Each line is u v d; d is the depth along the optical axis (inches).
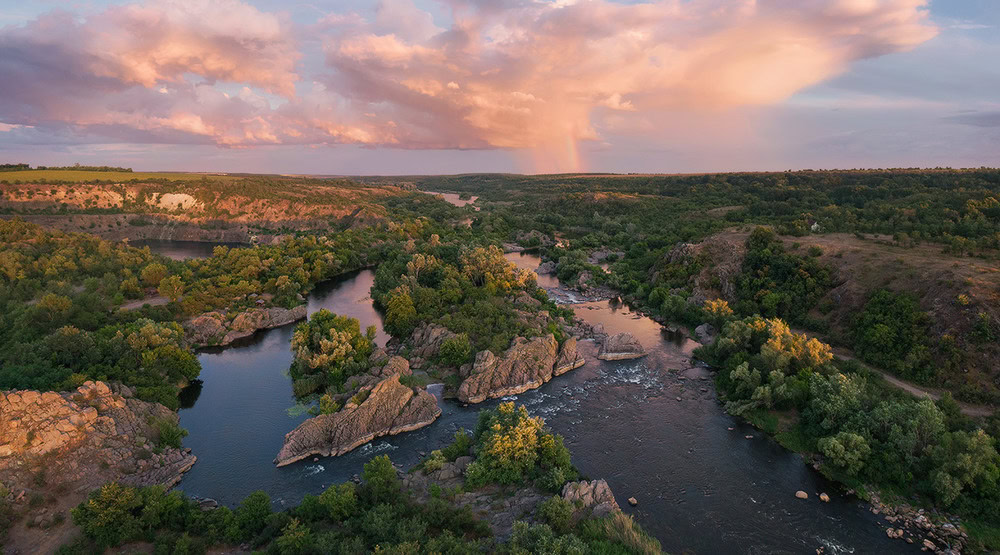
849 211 7480.3
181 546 2128.4
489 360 3944.4
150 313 4911.4
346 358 4057.6
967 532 2421.3
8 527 2239.2
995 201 6451.8
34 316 4160.9
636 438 3312.0
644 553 2160.4
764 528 2506.2
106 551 2175.2
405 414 3408.0
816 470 2987.2
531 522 2440.9
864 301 4500.5
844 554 2332.7
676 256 6850.4
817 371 3678.6
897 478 2728.8
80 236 7273.6
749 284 5580.7
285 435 3280.0
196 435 3334.2
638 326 5516.7
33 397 2664.9
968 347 3582.7
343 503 2364.7
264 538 2251.5
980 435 2618.1
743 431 3408.0
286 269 6934.1
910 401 3117.6
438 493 2625.5
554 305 5812.0
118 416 2972.4
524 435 2908.5
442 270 6461.6
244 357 4650.6
